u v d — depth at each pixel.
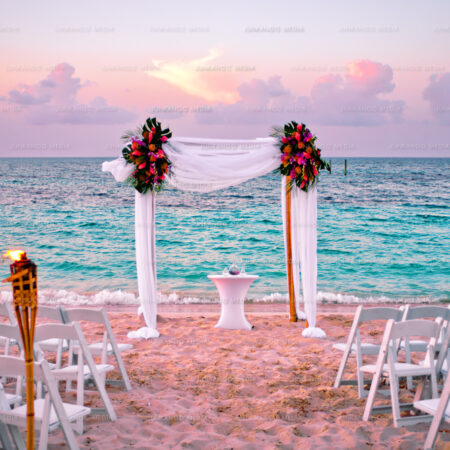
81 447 3.98
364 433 4.24
